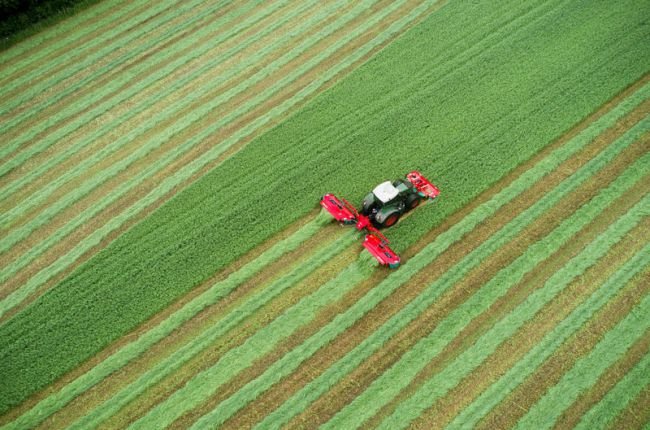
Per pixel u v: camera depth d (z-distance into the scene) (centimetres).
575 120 2339
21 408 1702
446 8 3023
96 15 3359
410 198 2025
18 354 1820
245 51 2983
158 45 3102
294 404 1633
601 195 2070
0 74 3020
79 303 1945
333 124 2491
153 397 1697
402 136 2381
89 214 2277
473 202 2125
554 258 1909
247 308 1873
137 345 1808
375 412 1599
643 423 1514
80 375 1769
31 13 3278
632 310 1744
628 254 1894
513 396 1598
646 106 2369
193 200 2259
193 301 1916
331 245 2036
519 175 2191
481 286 1861
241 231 2114
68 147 2595
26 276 2088
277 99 2681
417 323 1788
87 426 1639
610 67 2539
